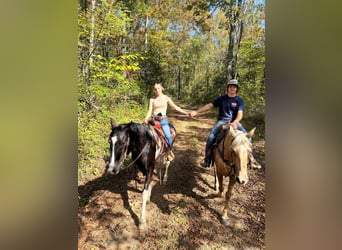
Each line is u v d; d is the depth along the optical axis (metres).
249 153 2.66
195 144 5.41
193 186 3.80
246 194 3.54
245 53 6.66
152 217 3.13
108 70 4.47
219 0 7.52
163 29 9.91
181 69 14.40
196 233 2.90
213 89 9.73
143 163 3.08
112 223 3.00
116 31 4.72
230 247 2.69
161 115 3.62
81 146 3.86
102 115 4.60
